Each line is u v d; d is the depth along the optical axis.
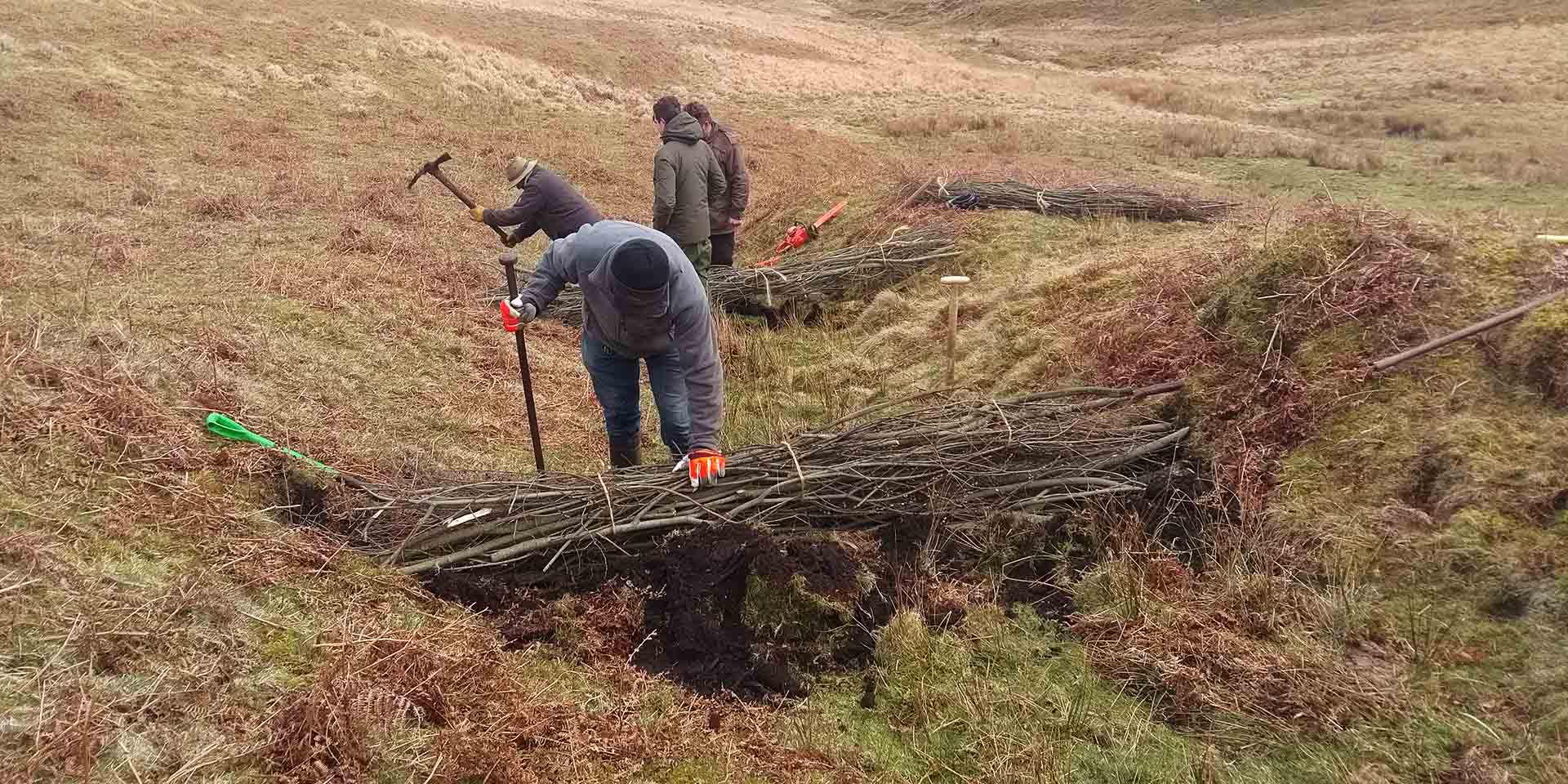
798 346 6.43
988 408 4.25
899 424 4.12
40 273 5.01
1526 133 16.34
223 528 3.19
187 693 2.48
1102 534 3.82
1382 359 4.00
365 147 10.36
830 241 8.34
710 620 3.25
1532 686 2.85
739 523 3.51
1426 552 3.32
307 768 2.38
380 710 2.60
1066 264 6.61
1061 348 5.35
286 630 2.86
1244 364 4.34
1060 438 4.15
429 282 6.45
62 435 3.28
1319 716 2.94
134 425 3.48
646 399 5.39
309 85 12.46
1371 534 3.48
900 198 8.63
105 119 9.03
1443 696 2.92
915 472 3.88
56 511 2.96
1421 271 4.30
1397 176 12.47
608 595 3.38
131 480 3.23
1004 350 5.64
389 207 7.89
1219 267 5.20
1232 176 12.66
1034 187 8.27
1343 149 14.29
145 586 2.79
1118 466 4.12
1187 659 3.23
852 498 3.76
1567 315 3.73
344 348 5.18
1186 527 3.90
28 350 3.73
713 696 3.05
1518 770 2.65
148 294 5.12
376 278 6.23
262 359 4.69
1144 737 2.98
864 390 5.62
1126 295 5.60
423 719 2.66
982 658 3.31
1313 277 4.43
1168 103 21.66
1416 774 2.72
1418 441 3.68
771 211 9.66
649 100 18.36
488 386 5.22
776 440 4.28
